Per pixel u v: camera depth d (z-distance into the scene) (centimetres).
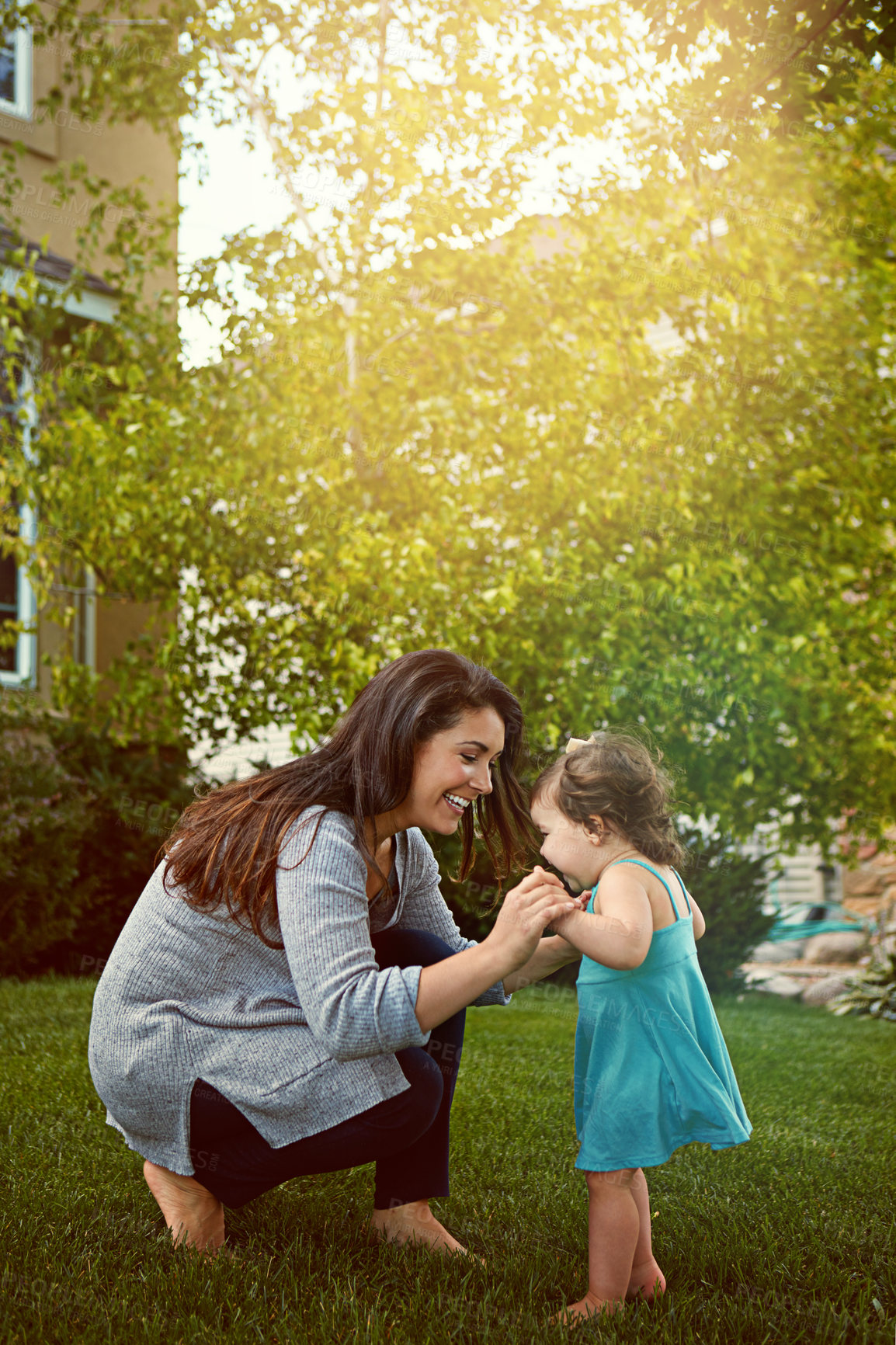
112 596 770
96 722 759
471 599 687
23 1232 226
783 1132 360
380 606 684
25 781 689
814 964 1101
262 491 708
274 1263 219
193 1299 192
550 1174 295
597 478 707
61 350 863
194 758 822
